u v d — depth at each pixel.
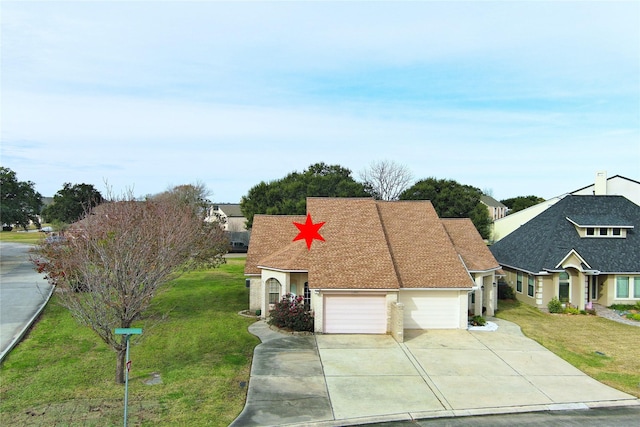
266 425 13.70
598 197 34.66
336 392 16.25
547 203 47.91
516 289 33.22
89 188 67.19
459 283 24.64
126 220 19.19
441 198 61.81
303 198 58.69
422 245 26.84
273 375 17.61
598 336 23.92
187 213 33.50
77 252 17.31
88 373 17.05
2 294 30.31
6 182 48.16
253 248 28.58
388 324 23.41
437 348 21.31
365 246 25.34
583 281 29.20
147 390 15.72
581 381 17.77
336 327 23.36
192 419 13.78
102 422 13.26
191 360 18.91
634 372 18.80
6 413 13.65
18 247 59.84
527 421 14.48
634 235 32.44
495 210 88.31
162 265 17.52
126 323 16.08
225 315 26.61
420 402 15.62
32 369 17.23
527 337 23.39
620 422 14.45
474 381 17.53
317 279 23.31
